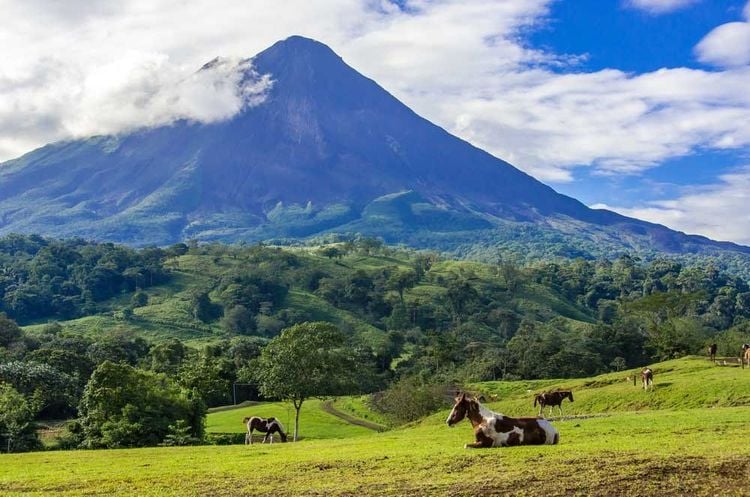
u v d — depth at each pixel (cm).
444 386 9131
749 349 6100
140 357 12300
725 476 1645
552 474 1712
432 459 2058
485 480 1689
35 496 1808
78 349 11556
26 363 8956
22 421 5988
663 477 1652
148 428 5631
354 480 1822
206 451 3120
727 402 4381
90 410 5888
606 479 1641
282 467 2128
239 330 17500
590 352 12319
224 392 10344
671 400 4756
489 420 2272
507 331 18162
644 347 12488
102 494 1808
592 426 3067
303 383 5834
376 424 8481
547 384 8781
